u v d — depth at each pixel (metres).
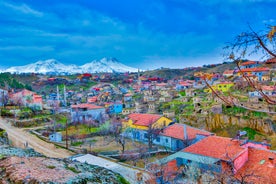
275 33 4.98
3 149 10.30
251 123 46.38
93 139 48.69
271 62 5.30
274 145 39.97
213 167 20.39
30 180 6.84
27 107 73.69
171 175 22.25
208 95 63.75
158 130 43.22
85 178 7.39
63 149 40.56
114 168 26.86
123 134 49.69
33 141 44.88
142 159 34.44
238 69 6.13
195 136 39.22
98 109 68.69
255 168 20.47
